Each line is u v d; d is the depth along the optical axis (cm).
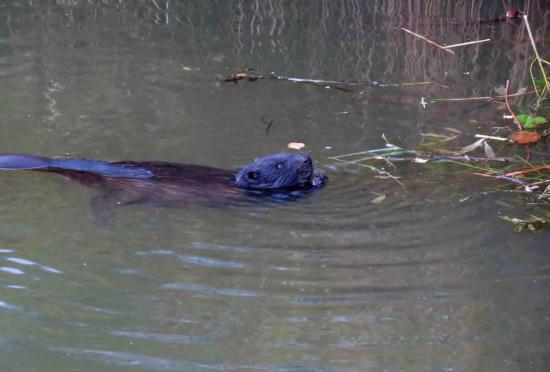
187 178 979
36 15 1628
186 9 1695
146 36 1522
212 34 1544
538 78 1340
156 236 846
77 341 664
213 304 718
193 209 916
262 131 1145
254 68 1378
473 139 1123
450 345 664
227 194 956
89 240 834
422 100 1243
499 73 1372
